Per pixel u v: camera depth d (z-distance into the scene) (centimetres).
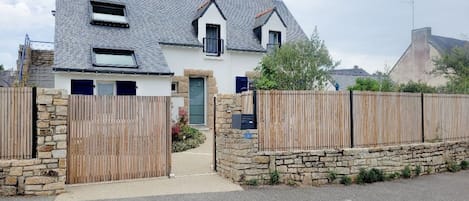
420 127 1027
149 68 1449
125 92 1420
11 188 679
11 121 694
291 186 812
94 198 677
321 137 877
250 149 809
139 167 833
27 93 702
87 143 785
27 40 1570
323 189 798
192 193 726
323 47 1302
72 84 1332
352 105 913
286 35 1969
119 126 815
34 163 689
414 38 2814
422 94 1038
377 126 945
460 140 1111
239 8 2056
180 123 1426
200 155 1156
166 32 1688
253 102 830
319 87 1273
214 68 1725
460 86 1620
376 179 890
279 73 1242
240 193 736
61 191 704
